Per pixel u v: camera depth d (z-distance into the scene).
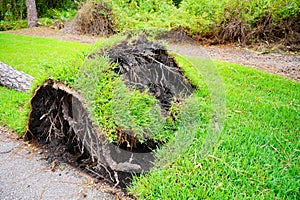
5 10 9.84
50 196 1.66
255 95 3.06
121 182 1.76
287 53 5.79
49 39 6.35
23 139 2.25
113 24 7.29
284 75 4.10
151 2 7.87
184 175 1.73
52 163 1.97
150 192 1.62
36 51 5.08
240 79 3.61
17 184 1.76
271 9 6.30
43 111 2.10
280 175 1.74
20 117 2.46
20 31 7.91
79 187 1.73
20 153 2.08
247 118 2.48
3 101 2.83
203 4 6.89
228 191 1.60
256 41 6.42
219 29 6.55
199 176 1.72
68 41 6.36
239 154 1.93
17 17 9.79
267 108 2.70
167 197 1.57
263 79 3.65
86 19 7.51
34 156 2.05
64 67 1.97
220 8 6.61
